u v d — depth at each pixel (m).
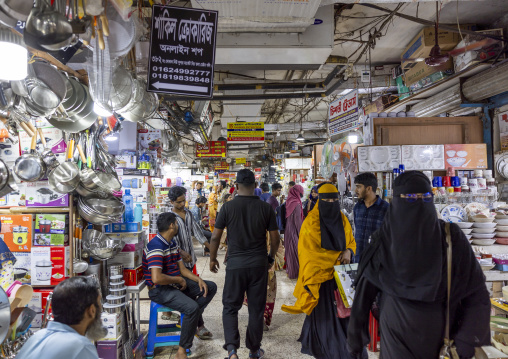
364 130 4.34
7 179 2.25
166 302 2.86
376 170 3.83
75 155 2.56
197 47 2.81
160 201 6.52
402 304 1.41
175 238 3.41
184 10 2.78
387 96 7.17
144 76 2.99
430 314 1.37
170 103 6.39
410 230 1.38
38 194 2.51
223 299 2.79
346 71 6.09
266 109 12.25
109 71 2.01
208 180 21.20
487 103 4.76
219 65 4.48
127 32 2.01
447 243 1.39
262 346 3.15
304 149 19.78
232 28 3.70
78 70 2.31
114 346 2.50
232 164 28.38
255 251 2.76
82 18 1.57
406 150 3.84
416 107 6.30
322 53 4.05
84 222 2.83
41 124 2.58
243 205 2.79
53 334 1.40
